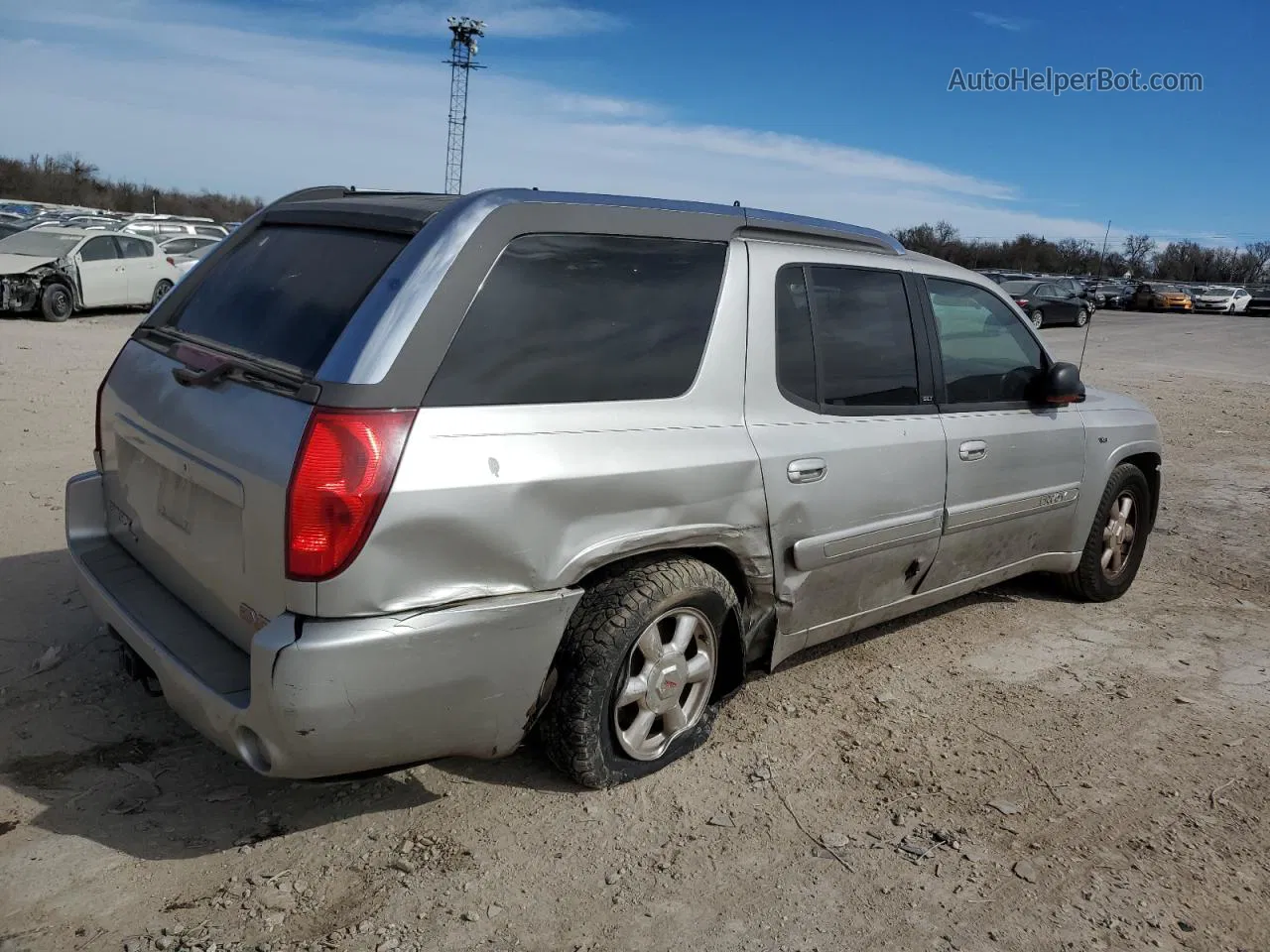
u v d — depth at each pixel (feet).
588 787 10.85
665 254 10.98
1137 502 18.60
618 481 10.00
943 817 10.91
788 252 12.25
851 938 8.95
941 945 8.92
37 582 15.93
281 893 9.08
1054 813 11.11
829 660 15.01
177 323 11.85
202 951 8.30
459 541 8.98
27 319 58.49
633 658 10.77
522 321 9.66
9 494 20.42
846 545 12.58
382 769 9.30
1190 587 19.76
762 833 10.41
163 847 9.69
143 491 11.09
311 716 8.45
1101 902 9.61
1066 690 14.40
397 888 9.25
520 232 9.80
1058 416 16.25
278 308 10.37
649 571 10.65
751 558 11.51
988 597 18.33
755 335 11.64
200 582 10.06
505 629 9.31
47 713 12.04
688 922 9.02
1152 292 153.38
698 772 11.50
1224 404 48.80
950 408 14.24
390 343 8.82
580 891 9.36
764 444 11.46
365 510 8.46
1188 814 11.23
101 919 8.64
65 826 9.91
